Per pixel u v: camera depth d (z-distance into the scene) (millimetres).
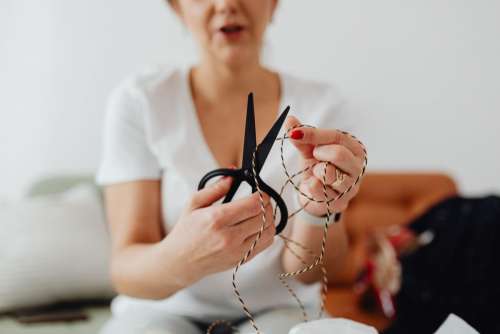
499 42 2334
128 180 973
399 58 2312
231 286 920
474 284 1166
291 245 856
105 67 2084
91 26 2066
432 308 1157
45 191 1728
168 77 1009
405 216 1854
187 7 917
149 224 959
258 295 938
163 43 2109
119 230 952
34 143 2070
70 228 1470
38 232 1434
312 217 785
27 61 2059
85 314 1358
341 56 2285
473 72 2342
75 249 1427
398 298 1266
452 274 1217
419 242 1375
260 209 640
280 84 1020
